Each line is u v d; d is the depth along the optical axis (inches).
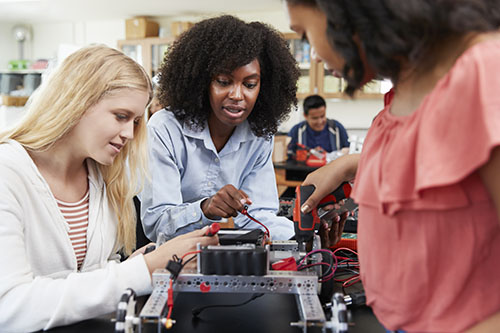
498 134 18.2
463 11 19.9
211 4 210.2
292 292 33.0
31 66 241.6
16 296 34.2
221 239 39.1
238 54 49.7
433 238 22.1
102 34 258.8
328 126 180.7
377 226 24.7
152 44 226.7
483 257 21.7
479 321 21.8
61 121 40.3
